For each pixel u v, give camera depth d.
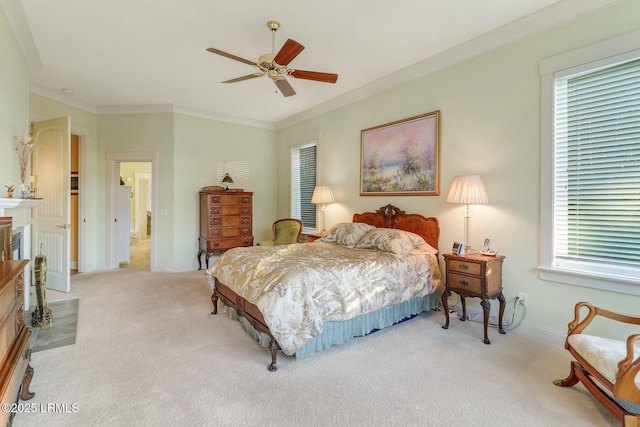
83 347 2.57
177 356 2.44
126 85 4.34
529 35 2.79
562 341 2.62
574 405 1.85
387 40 3.12
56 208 4.19
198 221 5.70
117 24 2.84
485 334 2.68
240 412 1.78
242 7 2.57
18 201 2.72
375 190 4.27
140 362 2.33
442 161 3.50
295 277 2.38
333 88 4.46
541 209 2.73
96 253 5.46
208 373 2.19
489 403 1.87
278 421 1.71
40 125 4.31
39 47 3.27
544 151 2.71
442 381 2.10
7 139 2.82
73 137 5.54
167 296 4.00
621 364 1.54
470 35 3.05
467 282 2.82
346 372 2.22
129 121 5.39
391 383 2.08
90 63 3.65
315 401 1.89
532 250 2.80
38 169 4.32
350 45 3.22
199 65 3.69
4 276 1.45
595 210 2.50
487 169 3.11
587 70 2.47
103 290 4.24
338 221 4.93
